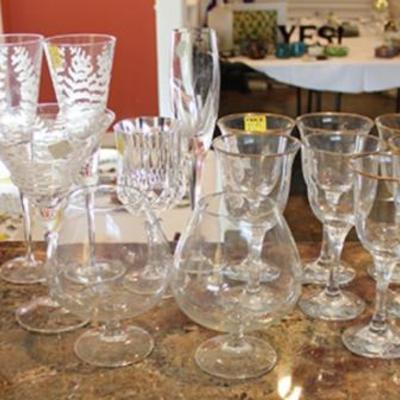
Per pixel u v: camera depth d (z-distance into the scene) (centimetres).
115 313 92
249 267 94
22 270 116
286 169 104
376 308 97
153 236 98
